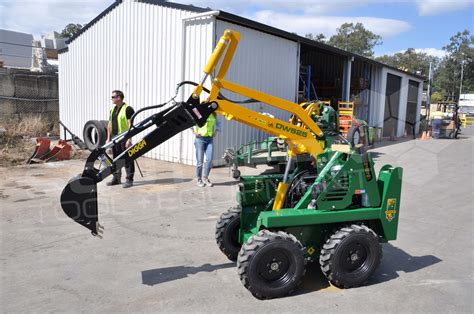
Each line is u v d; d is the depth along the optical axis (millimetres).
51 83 16797
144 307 3545
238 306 3572
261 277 3650
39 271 4227
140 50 11711
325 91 19234
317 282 4086
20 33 25984
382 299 3748
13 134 13328
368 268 3969
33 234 5293
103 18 12766
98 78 13320
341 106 13422
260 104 10992
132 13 11766
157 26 11156
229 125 10758
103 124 10203
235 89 3711
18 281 4000
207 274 4223
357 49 65562
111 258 4594
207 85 9617
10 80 15656
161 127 3689
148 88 11633
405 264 4598
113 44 12531
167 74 11086
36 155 10461
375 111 12812
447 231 5820
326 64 19375
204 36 10109
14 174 8945
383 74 18594
